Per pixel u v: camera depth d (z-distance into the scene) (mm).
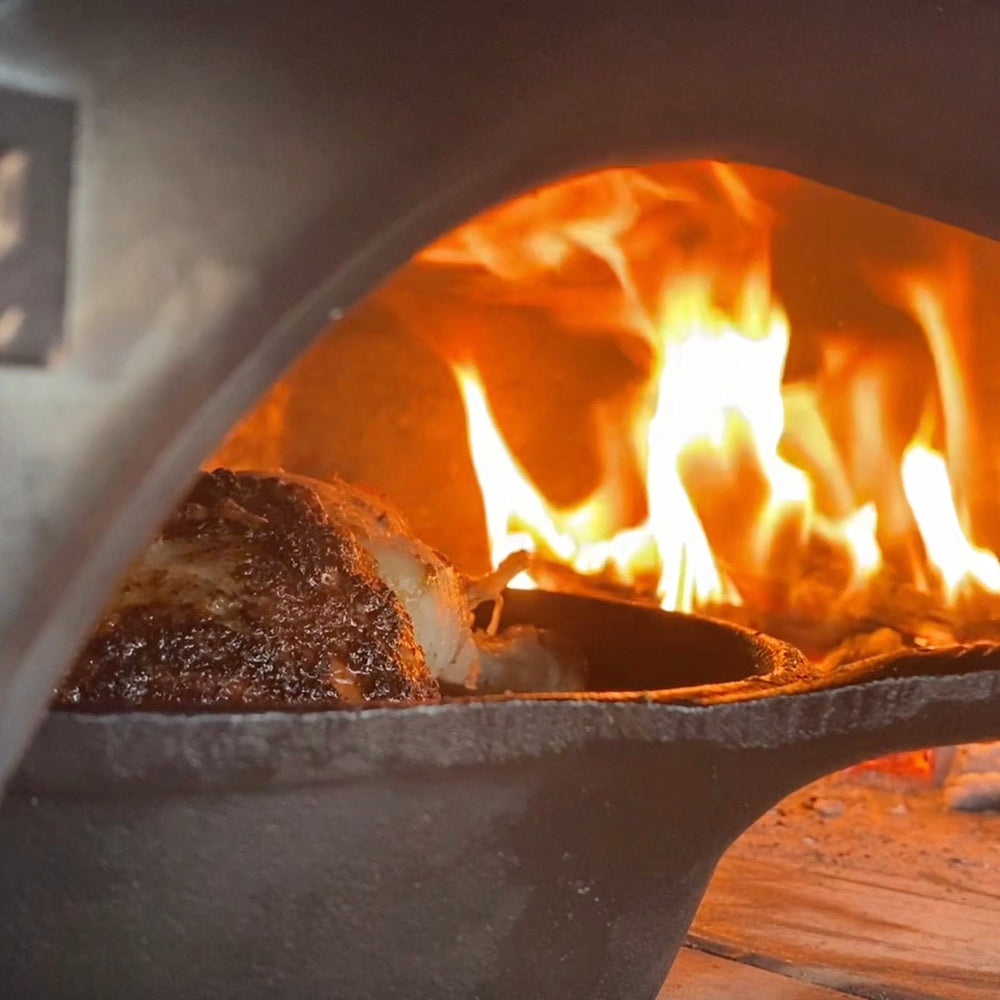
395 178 431
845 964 601
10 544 396
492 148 444
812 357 949
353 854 466
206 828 455
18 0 396
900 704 491
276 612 504
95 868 456
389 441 1033
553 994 501
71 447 400
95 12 402
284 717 446
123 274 404
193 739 442
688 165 741
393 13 431
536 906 490
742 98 482
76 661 482
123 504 406
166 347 407
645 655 640
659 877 505
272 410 994
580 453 1069
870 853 707
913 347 902
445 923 481
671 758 482
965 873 688
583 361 1049
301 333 422
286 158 418
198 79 410
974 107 500
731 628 607
